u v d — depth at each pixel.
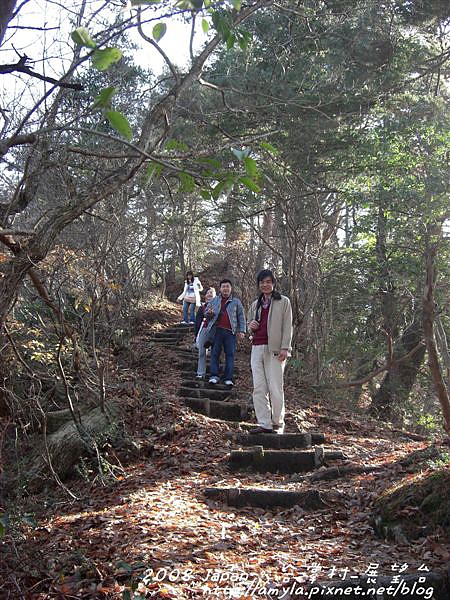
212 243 26.34
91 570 4.47
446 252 12.02
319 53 12.09
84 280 7.89
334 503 5.84
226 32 3.45
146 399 9.52
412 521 4.89
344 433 9.66
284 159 12.67
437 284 12.37
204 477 7.06
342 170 13.01
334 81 12.02
